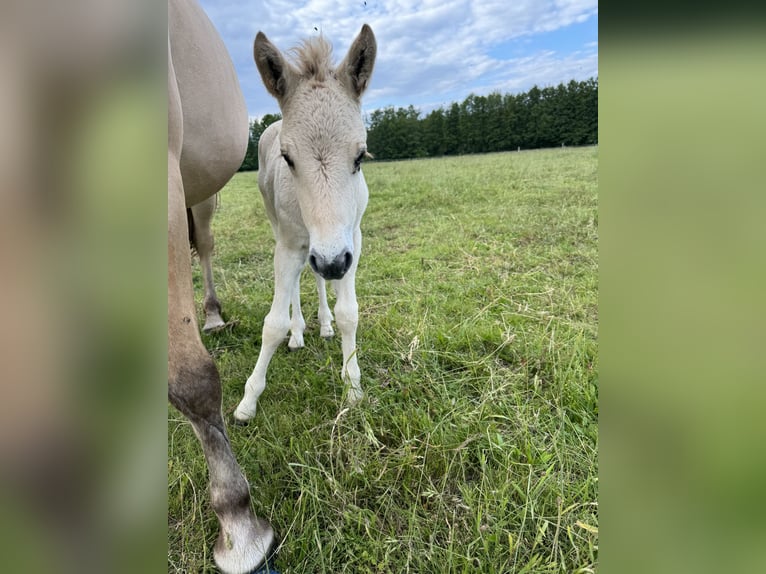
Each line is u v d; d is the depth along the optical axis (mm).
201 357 1434
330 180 1841
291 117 1894
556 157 17094
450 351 2570
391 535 1456
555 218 5598
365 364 2543
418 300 3211
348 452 1788
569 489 1538
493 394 2104
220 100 2336
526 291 3395
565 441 1802
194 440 1915
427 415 1947
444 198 7887
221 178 2699
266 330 2146
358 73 1984
